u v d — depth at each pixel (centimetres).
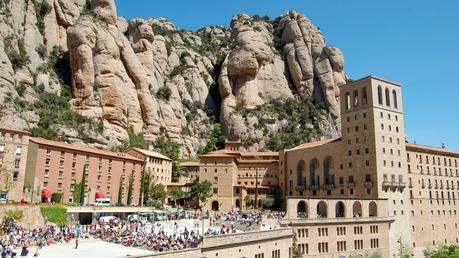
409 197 10250
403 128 10669
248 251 5766
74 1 15912
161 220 8388
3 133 8262
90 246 5419
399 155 10325
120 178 11025
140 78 15288
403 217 9925
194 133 17850
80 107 13262
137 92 15225
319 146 11856
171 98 17238
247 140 16712
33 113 11919
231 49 19512
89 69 13500
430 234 10556
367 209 9250
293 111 18388
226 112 17800
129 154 12475
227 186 11938
